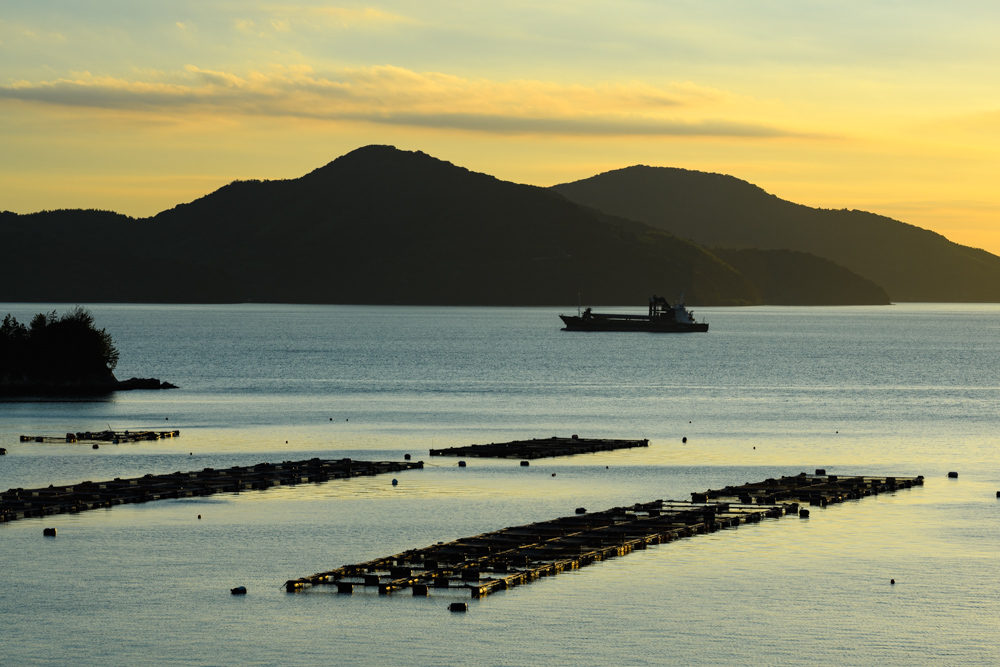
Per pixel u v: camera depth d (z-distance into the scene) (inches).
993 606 2214.6
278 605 2196.1
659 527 2783.0
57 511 3004.4
